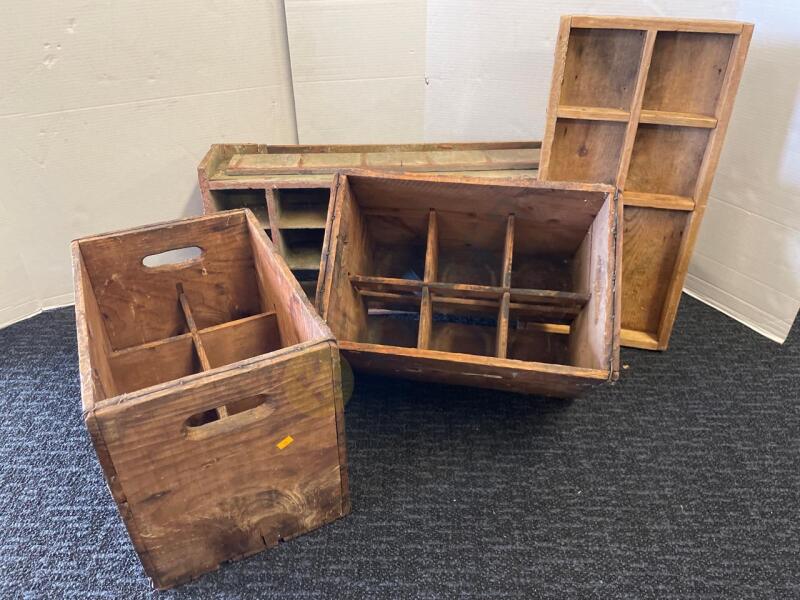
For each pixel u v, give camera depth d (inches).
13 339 57.9
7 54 49.4
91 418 27.7
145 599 36.3
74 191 57.3
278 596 36.5
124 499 31.4
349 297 47.2
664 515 41.4
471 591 36.8
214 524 35.5
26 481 43.9
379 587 36.9
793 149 50.8
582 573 37.8
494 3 56.2
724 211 58.5
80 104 53.6
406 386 52.2
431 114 64.6
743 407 50.3
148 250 45.5
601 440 47.2
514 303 49.4
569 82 48.9
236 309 51.6
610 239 43.1
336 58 59.6
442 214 51.1
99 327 42.2
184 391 29.3
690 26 43.8
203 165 51.0
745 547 39.4
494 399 50.9
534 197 47.3
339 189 46.6
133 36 52.5
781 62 49.5
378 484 43.4
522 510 41.6
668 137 49.7
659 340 56.0
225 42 56.1
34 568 38.2
